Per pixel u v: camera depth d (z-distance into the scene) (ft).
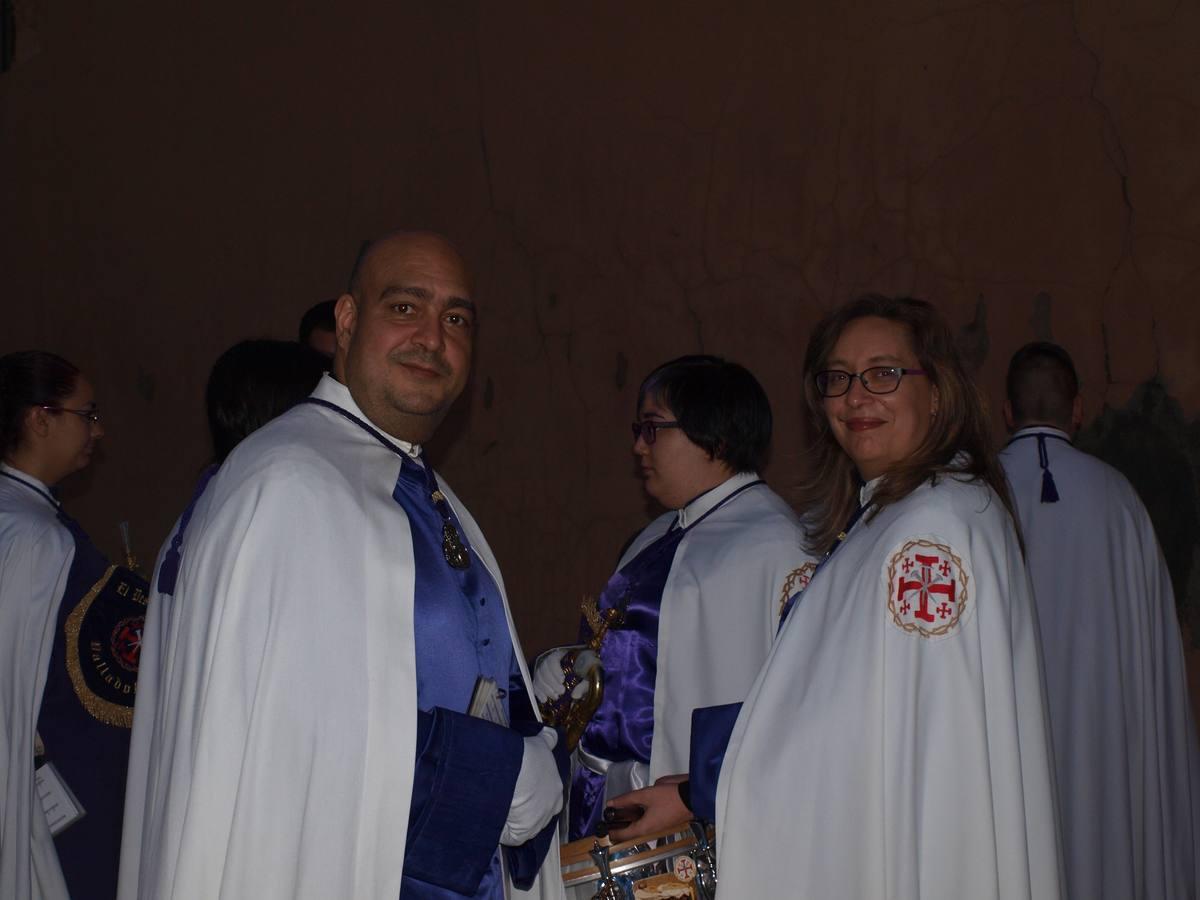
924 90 15.51
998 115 14.94
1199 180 13.60
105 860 10.09
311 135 22.80
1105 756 12.07
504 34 19.94
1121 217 14.11
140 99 25.85
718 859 7.03
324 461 6.69
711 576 9.02
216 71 24.50
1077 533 12.44
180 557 7.41
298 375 8.98
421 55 21.12
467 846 6.52
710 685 8.85
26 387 10.35
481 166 20.18
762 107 16.94
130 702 10.23
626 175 18.34
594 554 18.48
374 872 6.25
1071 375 13.14
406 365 7.02
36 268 27.66
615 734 9.17
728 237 17.20
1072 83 14.44
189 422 24.66
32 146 27.84
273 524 6.34
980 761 6.22
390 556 6.64
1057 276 14.51
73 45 27.17
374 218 21.71
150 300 25.45
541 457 19.20
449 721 6.52
